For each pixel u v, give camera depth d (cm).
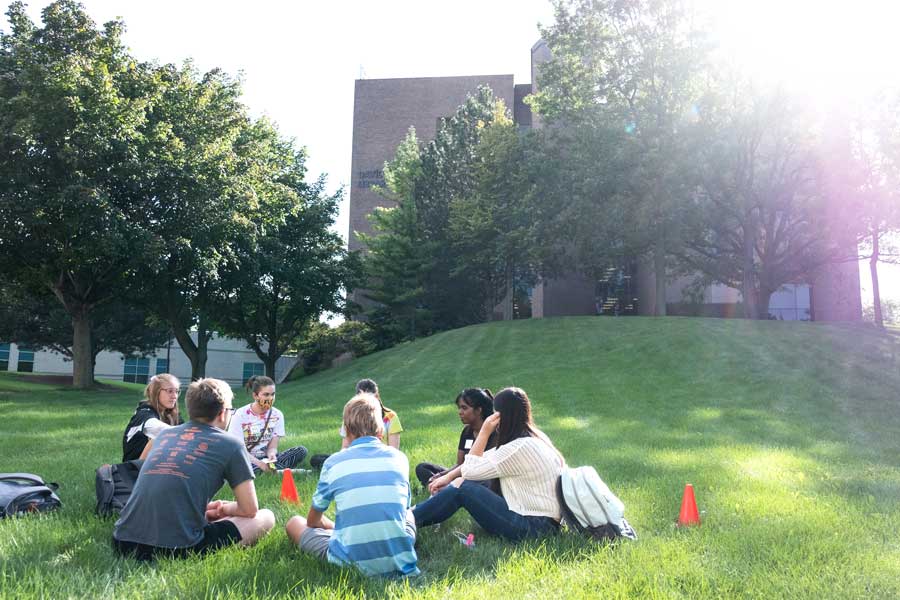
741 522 606
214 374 7619
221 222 2797
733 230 3644
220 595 394
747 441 1164
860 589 432
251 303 3869
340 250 4438
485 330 3575
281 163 3912
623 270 5303
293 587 415
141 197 2720
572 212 3453
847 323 3145
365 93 6925
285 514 625
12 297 3812
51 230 2516
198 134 2920
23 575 432
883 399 1716
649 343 2673
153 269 2617
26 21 2645
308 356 5106
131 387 5525
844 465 945
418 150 5153
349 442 512
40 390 2958
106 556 480
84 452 1040
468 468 558
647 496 707
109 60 2698
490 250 4241
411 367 2902
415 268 4681
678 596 415
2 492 613
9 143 2342
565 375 2256
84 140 2386
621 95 3491
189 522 486
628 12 3447
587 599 408
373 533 452
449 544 545
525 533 542
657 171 3144
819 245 3559
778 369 2128
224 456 502
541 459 554
